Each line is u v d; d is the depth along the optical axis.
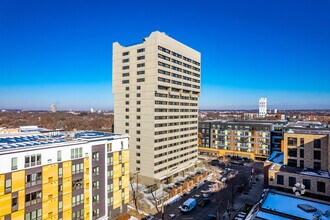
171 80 89.06
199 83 110.81
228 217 56.81
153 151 80.62
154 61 80.94
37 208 41.72
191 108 105.00
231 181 85.56
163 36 84.06
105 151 53.53
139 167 84.25
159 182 78.19
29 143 45.94
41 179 42.31
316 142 62.84
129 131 87.56
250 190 76.44
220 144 138.25
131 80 87.06
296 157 65.81
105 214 53.53
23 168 39.94
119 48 90.75
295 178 58.25
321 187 54.88
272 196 43.22
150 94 81.69
